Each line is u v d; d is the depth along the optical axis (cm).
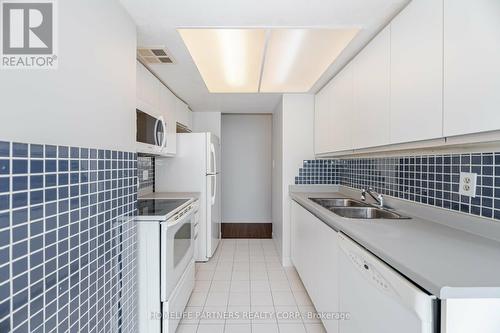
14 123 76
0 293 71
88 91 112
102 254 122
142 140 202
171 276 180
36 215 83
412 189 183
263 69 253
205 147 333
